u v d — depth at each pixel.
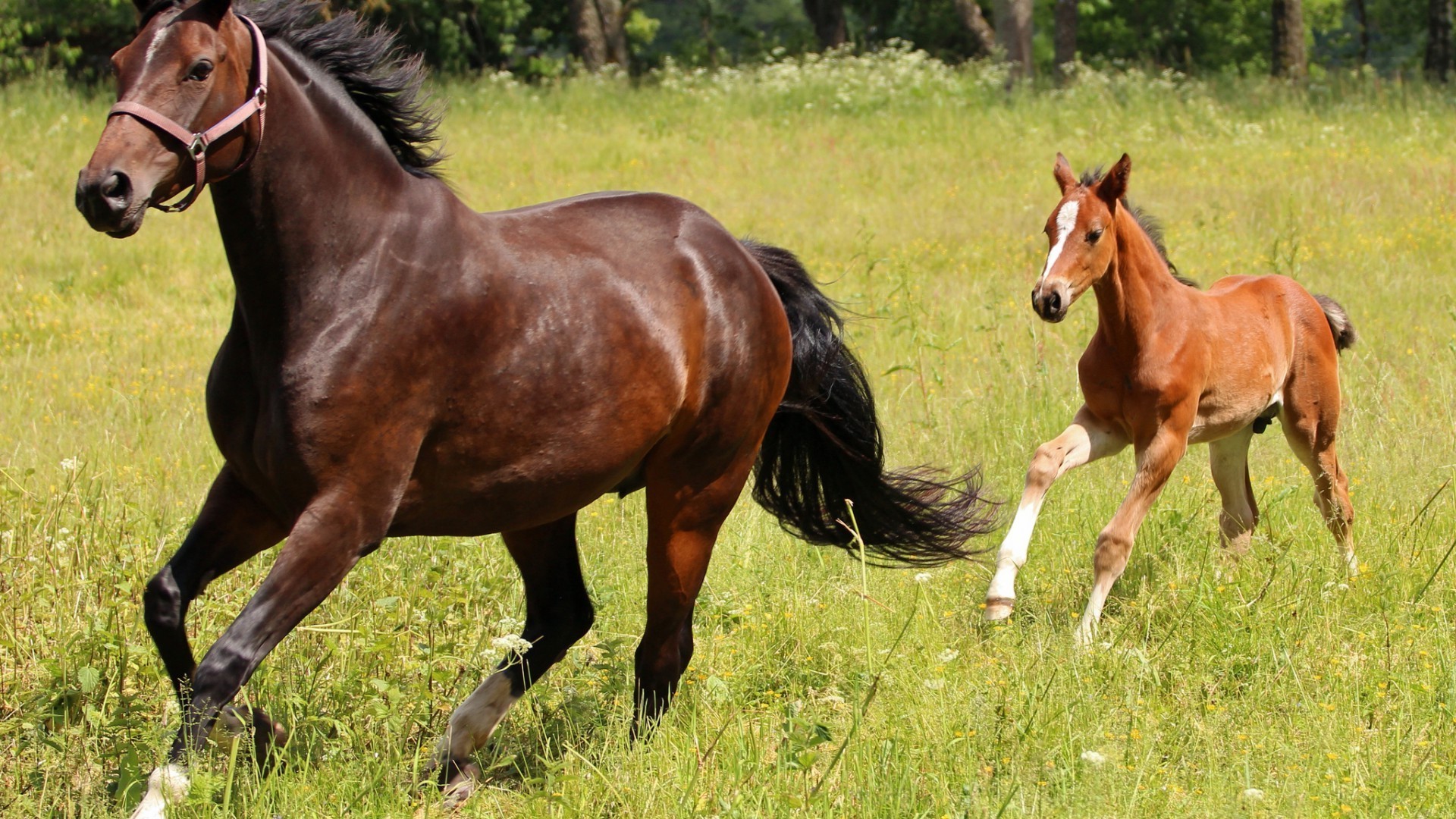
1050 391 12.09
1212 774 5.96
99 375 13.05
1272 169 24.95
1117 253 8.36
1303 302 9.70
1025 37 39.06
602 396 6.14
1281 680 7.11
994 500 9.31
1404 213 20.53
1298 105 31.94
